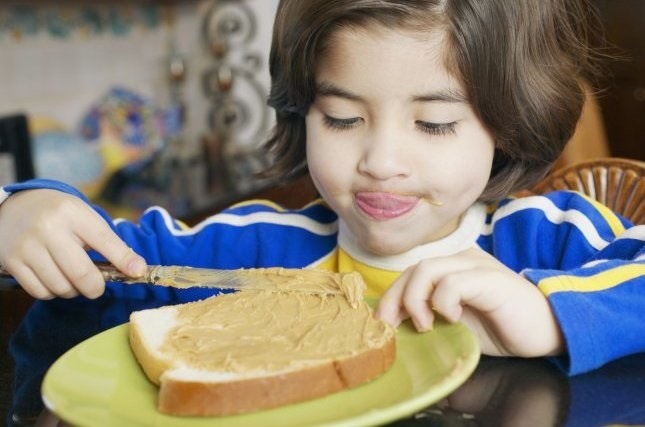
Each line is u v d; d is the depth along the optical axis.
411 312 0.51
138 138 1.96
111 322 0.62
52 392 0.45
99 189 1.82
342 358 0.46
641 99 2.34
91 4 1.84
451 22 0.56
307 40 0.58
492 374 0.50
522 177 0.68
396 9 0.55
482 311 0.52
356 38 0.56
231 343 0.49
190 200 1.70
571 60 0.68
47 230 0.61
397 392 0.46
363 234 0.62
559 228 0.71
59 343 0.58
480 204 0.72
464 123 0.58
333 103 0.58
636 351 0.52
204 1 2.11
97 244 0.61
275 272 0.57
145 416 0.45
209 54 2.14
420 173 0.58
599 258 0.66
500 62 0.59
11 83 1.69
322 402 0.46
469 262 0.53
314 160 0.61
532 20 0.61
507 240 0.71
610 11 2.33
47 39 1.76
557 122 0.66
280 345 0.48
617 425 0.44
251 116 2.13
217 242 0.78
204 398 0.44
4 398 0.49
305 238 0.76
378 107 0.57
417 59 0.56
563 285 0.52
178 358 0.47
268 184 1.61
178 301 0.68
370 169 0.58
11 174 1.61
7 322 0.62
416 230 0.61
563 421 0.45
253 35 2.07
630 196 0.77
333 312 0.52
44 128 1.75
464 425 0.44
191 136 2.11
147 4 2.00
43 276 0.61
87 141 1.84
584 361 0.50
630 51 2.33
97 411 0.44
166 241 0.78
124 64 1.95
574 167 0.80
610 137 2.38
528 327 0.51
